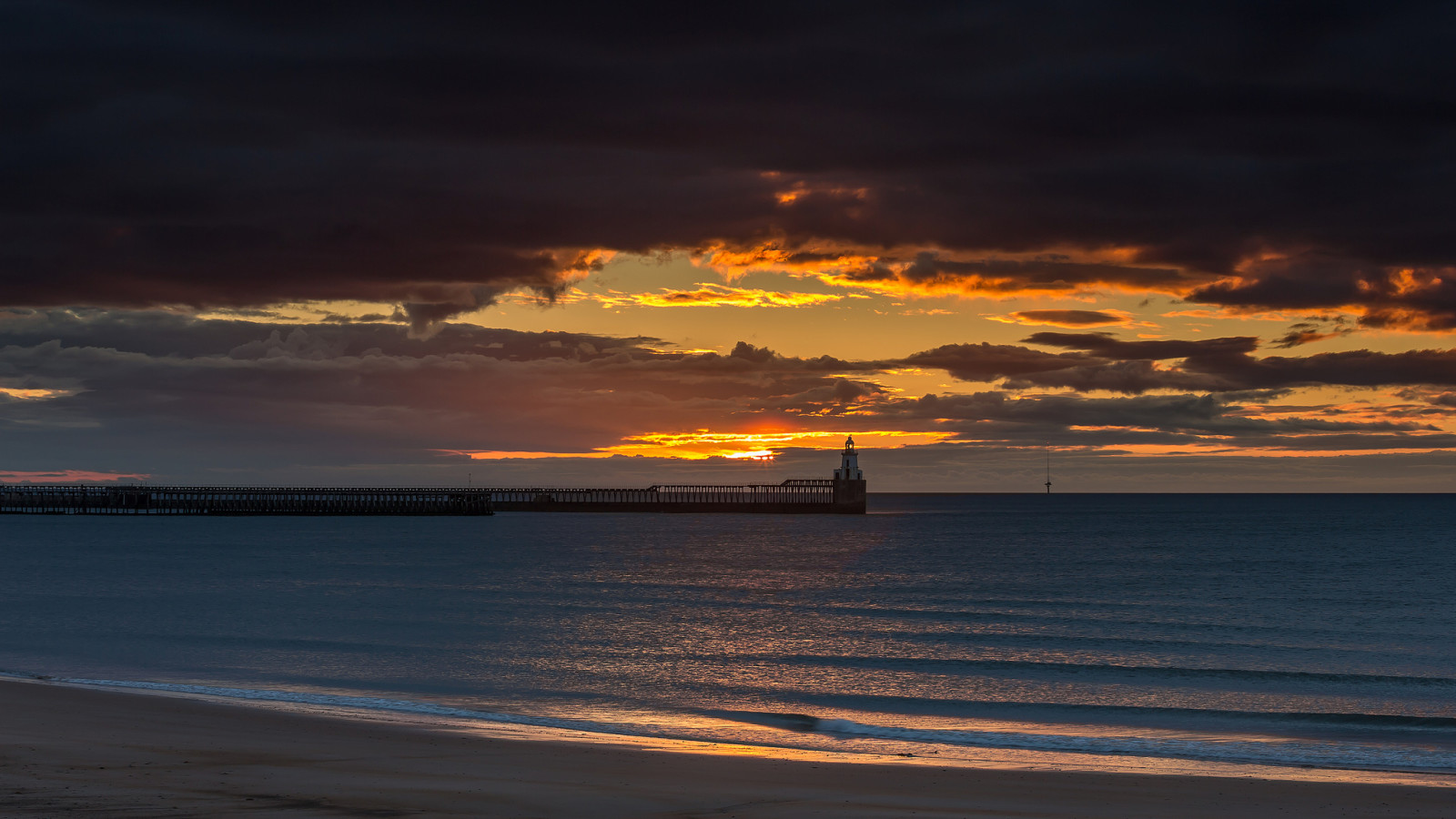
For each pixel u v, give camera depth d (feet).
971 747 64.64
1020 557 284.20
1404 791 50.31
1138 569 238.48
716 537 395.55
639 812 41.39
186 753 51.24
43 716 62.18
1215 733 71.46
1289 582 201.87
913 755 60.70
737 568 240.32
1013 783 51.11
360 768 49.14
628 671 96.22
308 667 96.12
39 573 211.41
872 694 85.56
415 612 143.64
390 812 38.93
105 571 219.41
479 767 50.70
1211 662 104.68
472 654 105.29
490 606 152.56
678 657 105.09
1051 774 53.93
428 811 39.42
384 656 103.45
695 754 57.26
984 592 184.24
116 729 58.44
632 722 72.13
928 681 92.84
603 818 40.09
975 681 93.15
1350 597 173.88
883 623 136.15
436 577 206.80
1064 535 418.92
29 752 49.44
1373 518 632.38
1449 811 45.91
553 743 60.18
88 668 93.66
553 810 41.01
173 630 123.44
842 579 211.20
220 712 67.82
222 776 44.96
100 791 40.47
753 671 97.09
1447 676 97.19
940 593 180.34
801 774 51.65
